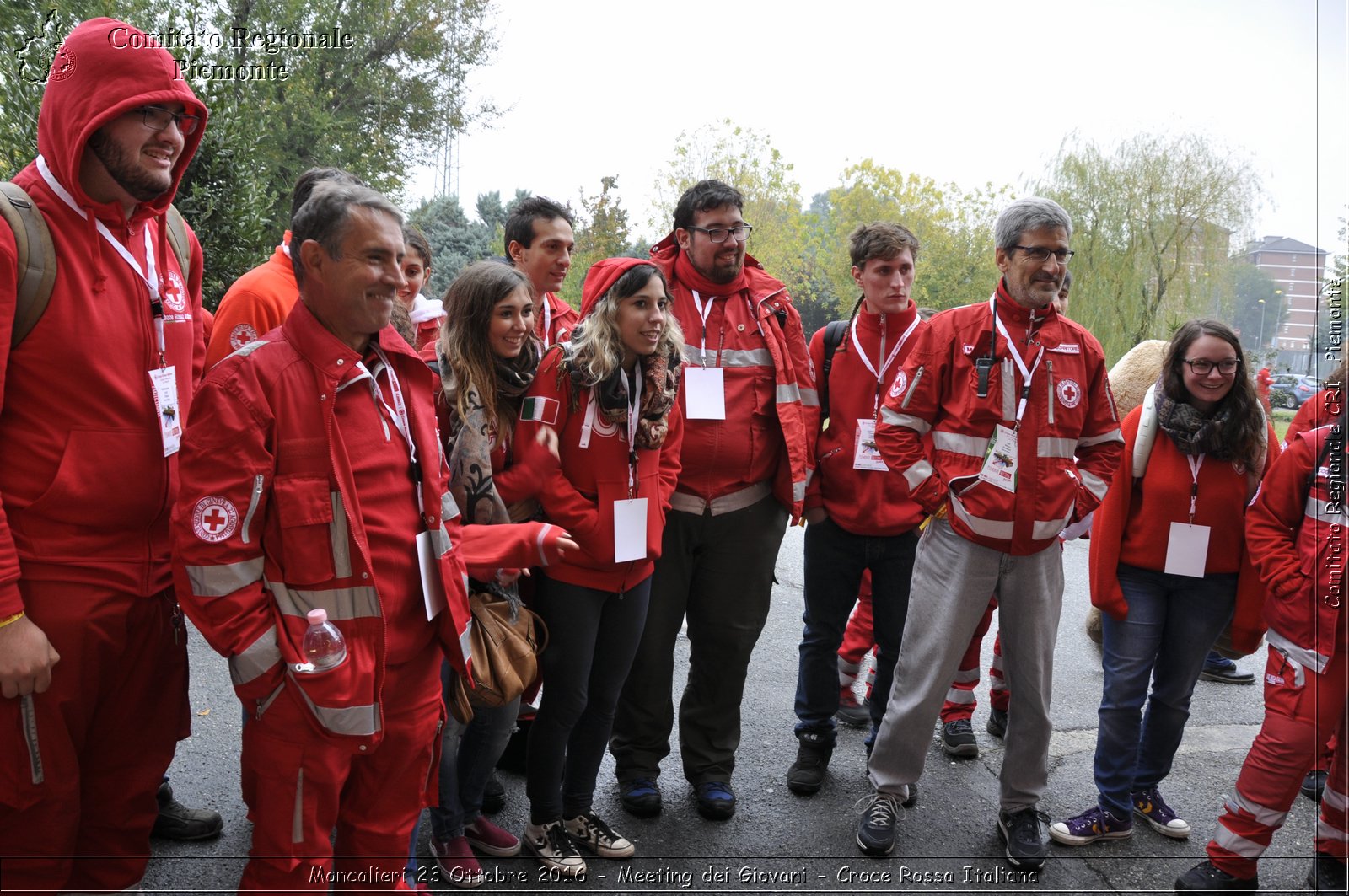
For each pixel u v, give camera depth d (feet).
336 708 6.61
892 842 10.93
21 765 7.41
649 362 10.08
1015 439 10.46
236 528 6.45
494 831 10.43
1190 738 14.93
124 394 7.72
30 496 7.39
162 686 8.55
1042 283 10.34
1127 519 11.45
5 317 7.11
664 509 10.49
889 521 12.14
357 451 6.95
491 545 8.64
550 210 12.75
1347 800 9.70
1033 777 10.96
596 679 10.44
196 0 24.77
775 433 11.85
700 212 11.39
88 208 7.60
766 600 11.82
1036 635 10.80
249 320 10.28
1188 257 70.08
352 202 6.64
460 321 9.57
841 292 97.76
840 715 14.84
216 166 21.22
